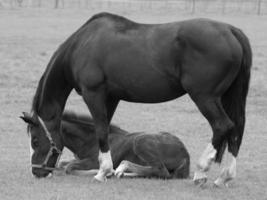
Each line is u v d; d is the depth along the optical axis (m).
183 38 11.11
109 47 11.79
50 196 10.83
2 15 63.97
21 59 33.44
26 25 54.50
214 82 11.08
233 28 11.32
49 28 52.41
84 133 13.04
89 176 12.69
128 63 11.61
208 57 10.98
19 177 12.53
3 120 19.56
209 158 11.28
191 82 11.15
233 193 11.27
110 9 75.06
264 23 58.75
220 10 75.62
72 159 14.37
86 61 12.06
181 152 12.41
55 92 12.73
